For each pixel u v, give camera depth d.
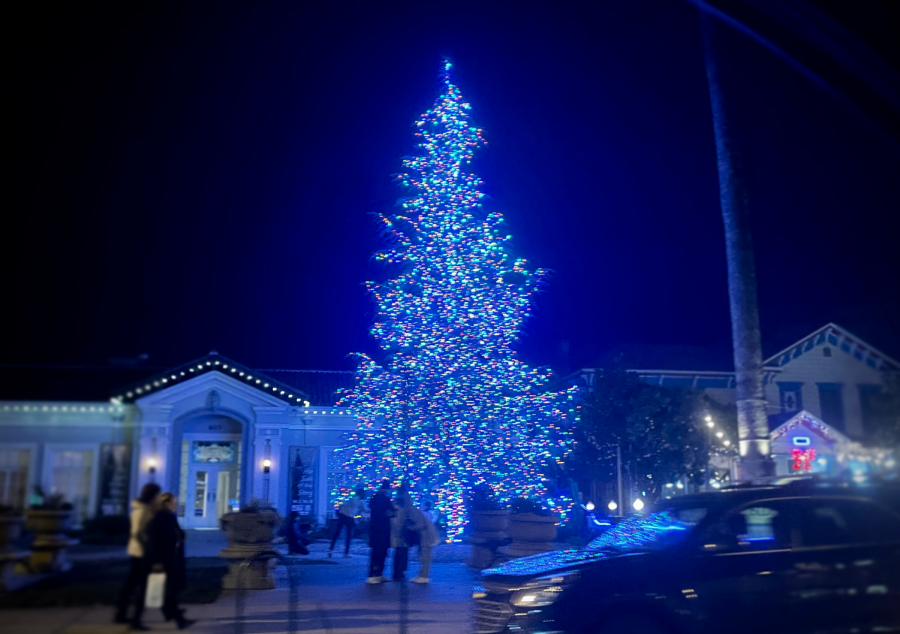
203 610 10.28
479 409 22.36
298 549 18.27
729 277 12.55
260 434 23.27
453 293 22.83
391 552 19.55
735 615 6.46
